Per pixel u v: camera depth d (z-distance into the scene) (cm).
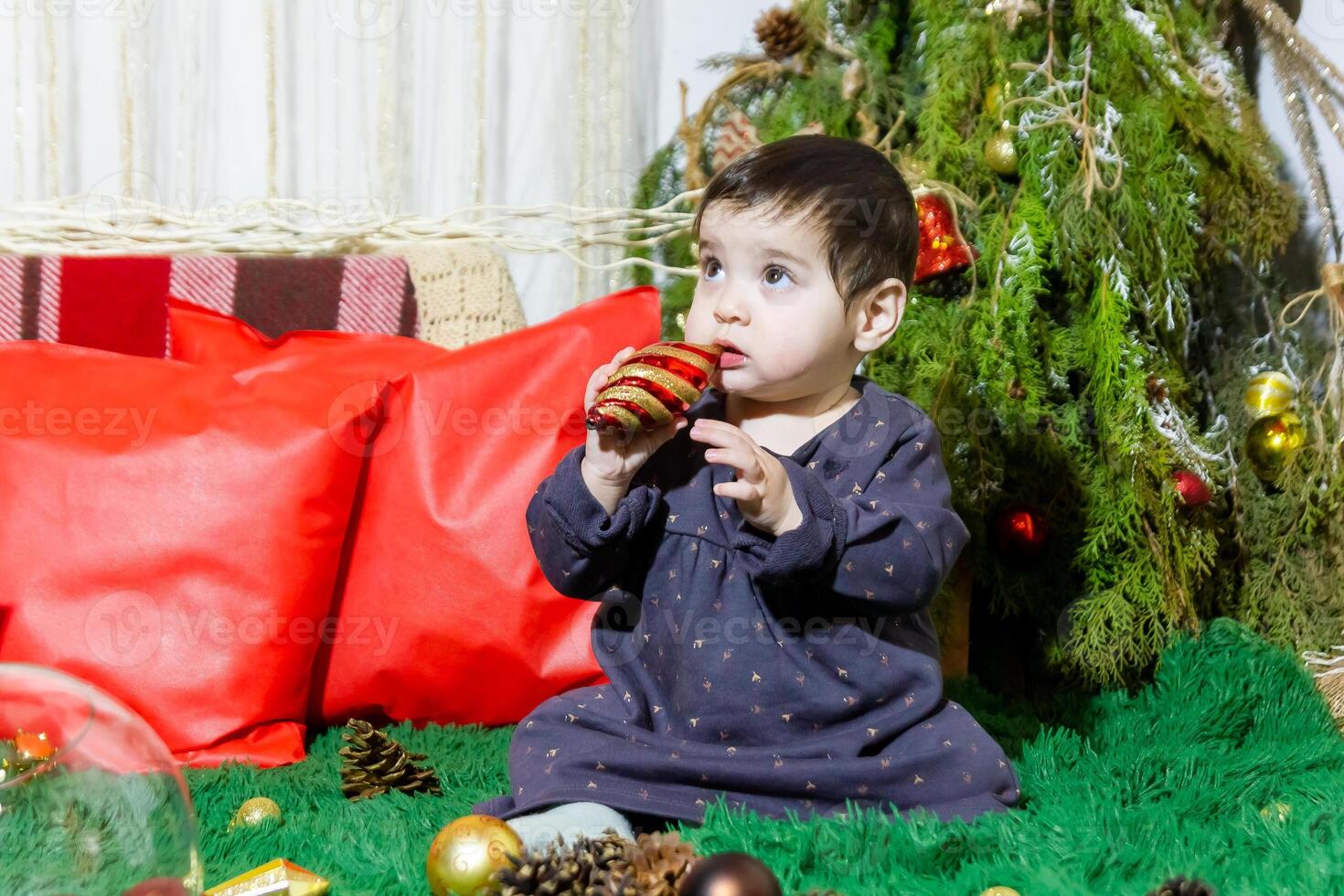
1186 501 145
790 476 100
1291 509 156
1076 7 146
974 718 123
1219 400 162
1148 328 148
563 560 106
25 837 71
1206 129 148
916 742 105
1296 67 153
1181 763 116
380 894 92
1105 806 104
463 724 133
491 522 127
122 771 76
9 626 118
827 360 106
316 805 111
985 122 149
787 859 91
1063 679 154
